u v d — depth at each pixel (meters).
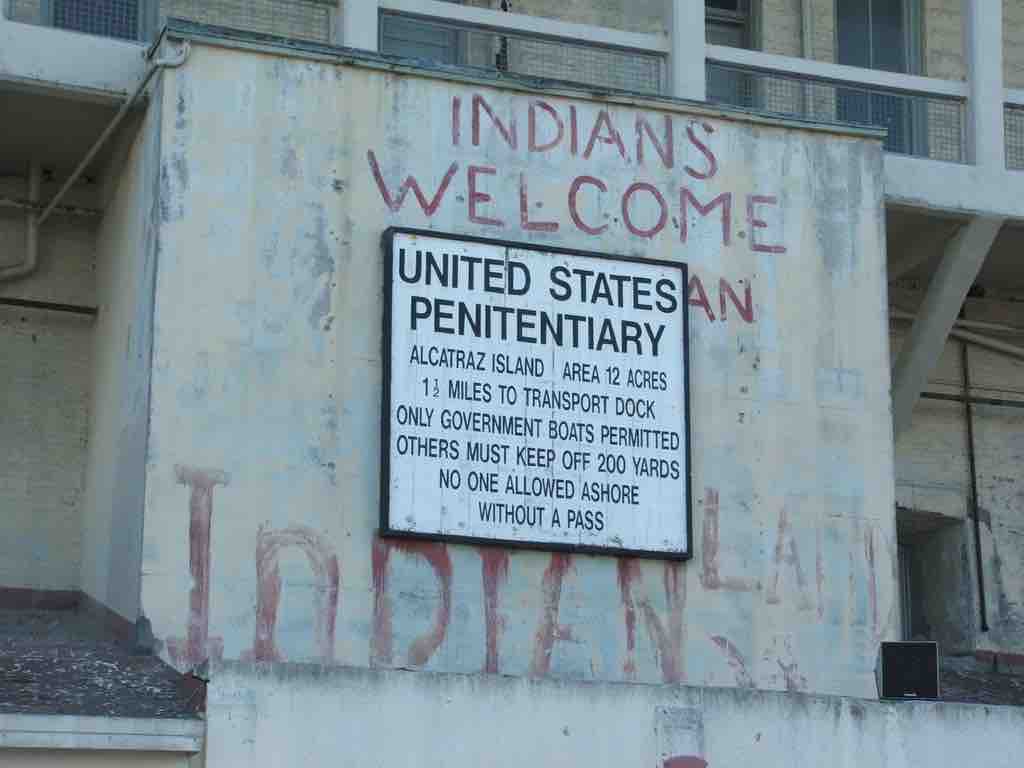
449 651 19.31
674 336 20.59
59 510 21.64
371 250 19.86
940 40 25.39
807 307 21.20
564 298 20.31
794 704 18.03
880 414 21.19
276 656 18.80
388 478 19.36
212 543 18.81
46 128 21.03
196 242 19.33
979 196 23.17
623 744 17.45
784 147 21.48
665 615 20.08
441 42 22.72
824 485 20.86
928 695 19.16
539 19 22.06
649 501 20.17
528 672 19.52
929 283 24.73
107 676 17.56
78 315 22.03
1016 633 24.91
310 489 19.20
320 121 19.94
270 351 19.36
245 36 19.81
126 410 19.91
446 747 16.98
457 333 19.88
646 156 21.00
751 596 20.39
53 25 20.80
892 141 23.42
